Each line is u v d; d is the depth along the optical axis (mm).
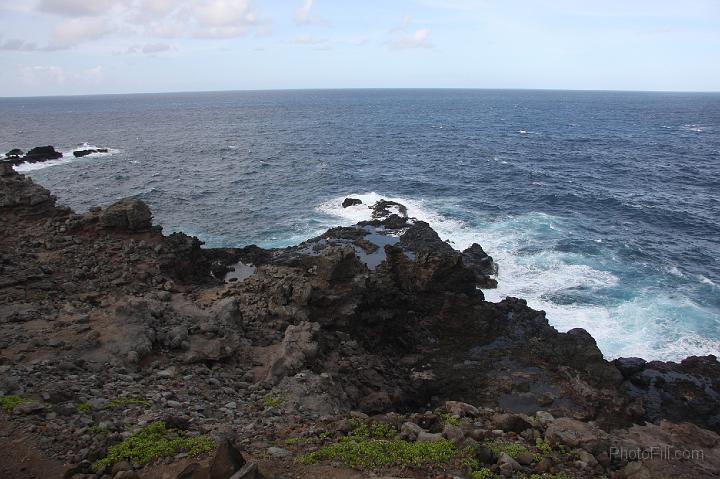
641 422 21984
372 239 43562
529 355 26672
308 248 41500
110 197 62031
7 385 13391
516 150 98312
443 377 24797
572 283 36625
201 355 17953
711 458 15891
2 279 23562
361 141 112125
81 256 28141
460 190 63781
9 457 10672
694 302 33688
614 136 123500
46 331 17828
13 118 194375
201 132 135250
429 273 30688
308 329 21531
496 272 38156
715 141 114312
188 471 10203
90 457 10922
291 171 77312
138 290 25719
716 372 25672
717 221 51938
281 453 11977
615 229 48844
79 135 130250
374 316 27453
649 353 28375
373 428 14211
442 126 148500
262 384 17078
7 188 32750
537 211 54531
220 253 38000
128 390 14664
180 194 63656
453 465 12289
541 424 16547
